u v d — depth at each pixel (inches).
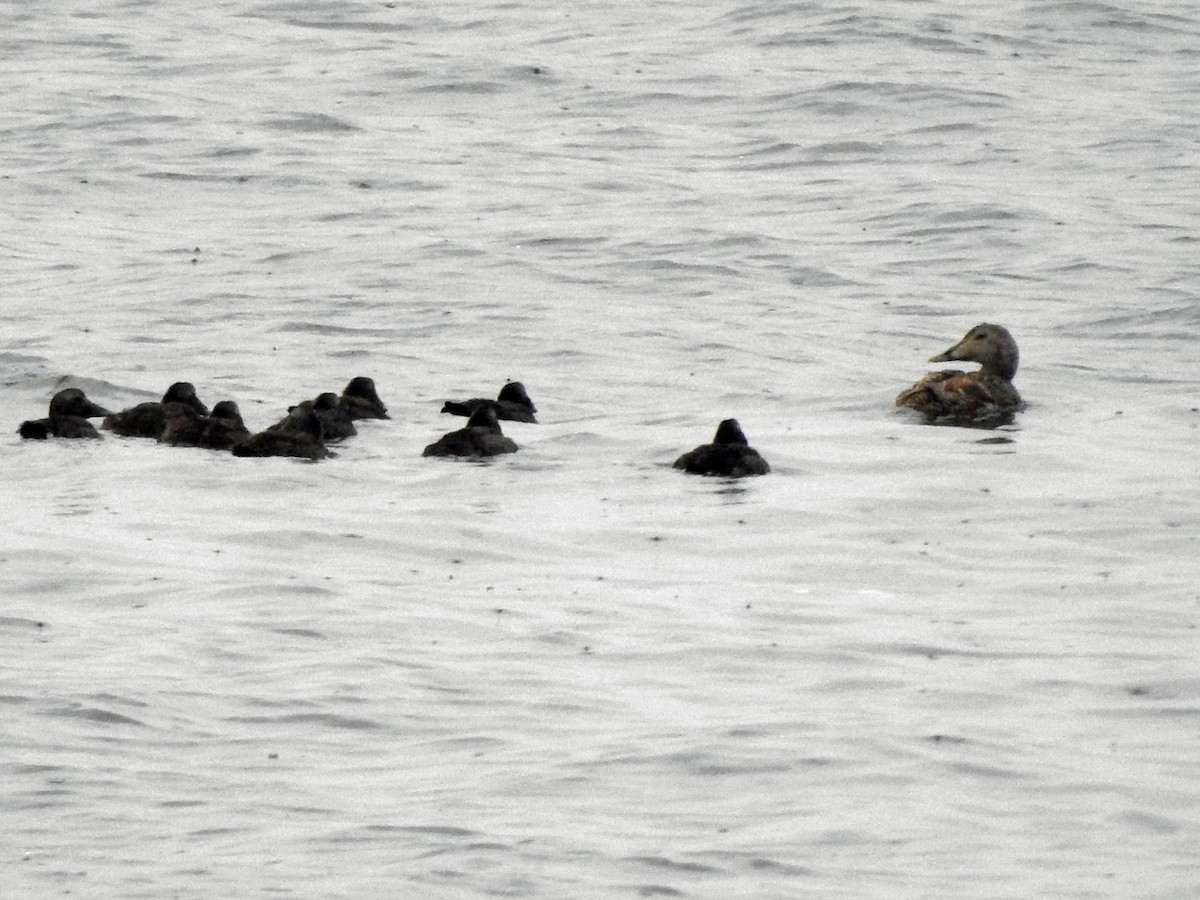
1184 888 1419.8
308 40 7229.3
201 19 7583.7
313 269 4387.3
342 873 1430.9
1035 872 1444.4
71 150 5590.6
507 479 2696.9
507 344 3742.6
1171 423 3112.7
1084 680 1871.3
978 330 3326.8
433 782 1605.6
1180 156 5531.5
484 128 5979.3
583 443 2918.3
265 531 2386.8
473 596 2145.7
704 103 6240.2
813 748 1680.6
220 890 1402.6
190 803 1558.8
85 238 4712.1
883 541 2410.2
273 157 5546.3
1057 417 3149.6
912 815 1544.0
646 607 2118.6
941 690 1843.0
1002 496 2623.0
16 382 3383.4
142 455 2787.9
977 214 4901.6
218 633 1983.3
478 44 7135.8
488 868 1440.7
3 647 1923.0
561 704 1795.0
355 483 2657.5
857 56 6766.7
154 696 1792.6
